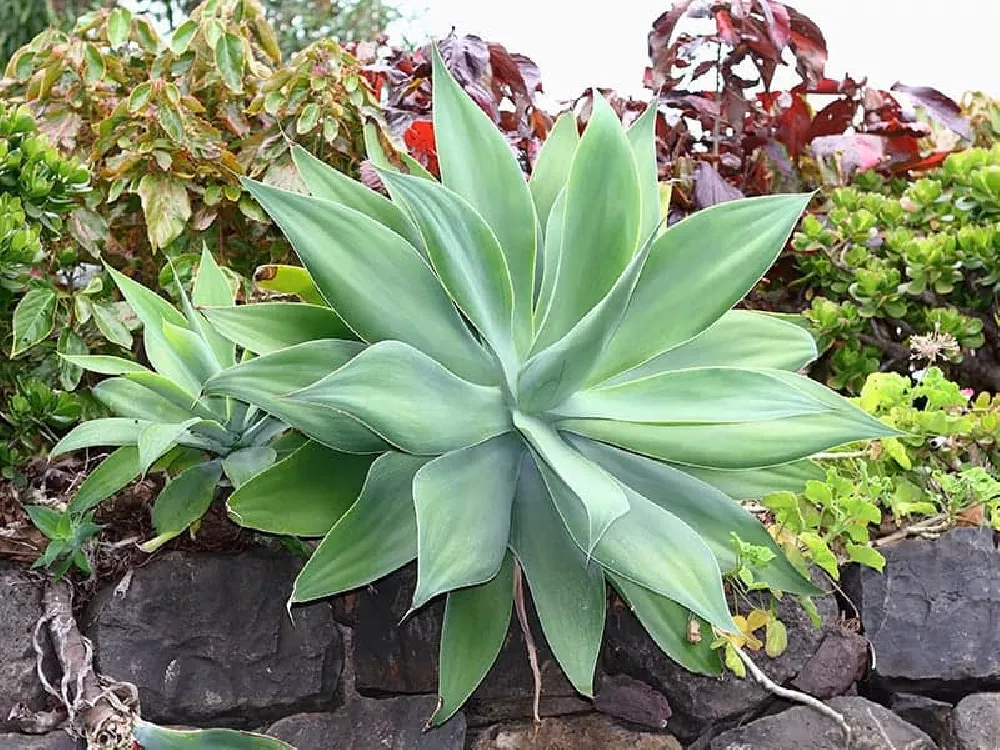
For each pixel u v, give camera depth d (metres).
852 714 1.70
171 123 2.02
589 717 1.72
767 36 2.58
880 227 2.40
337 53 2.21
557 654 1.36
